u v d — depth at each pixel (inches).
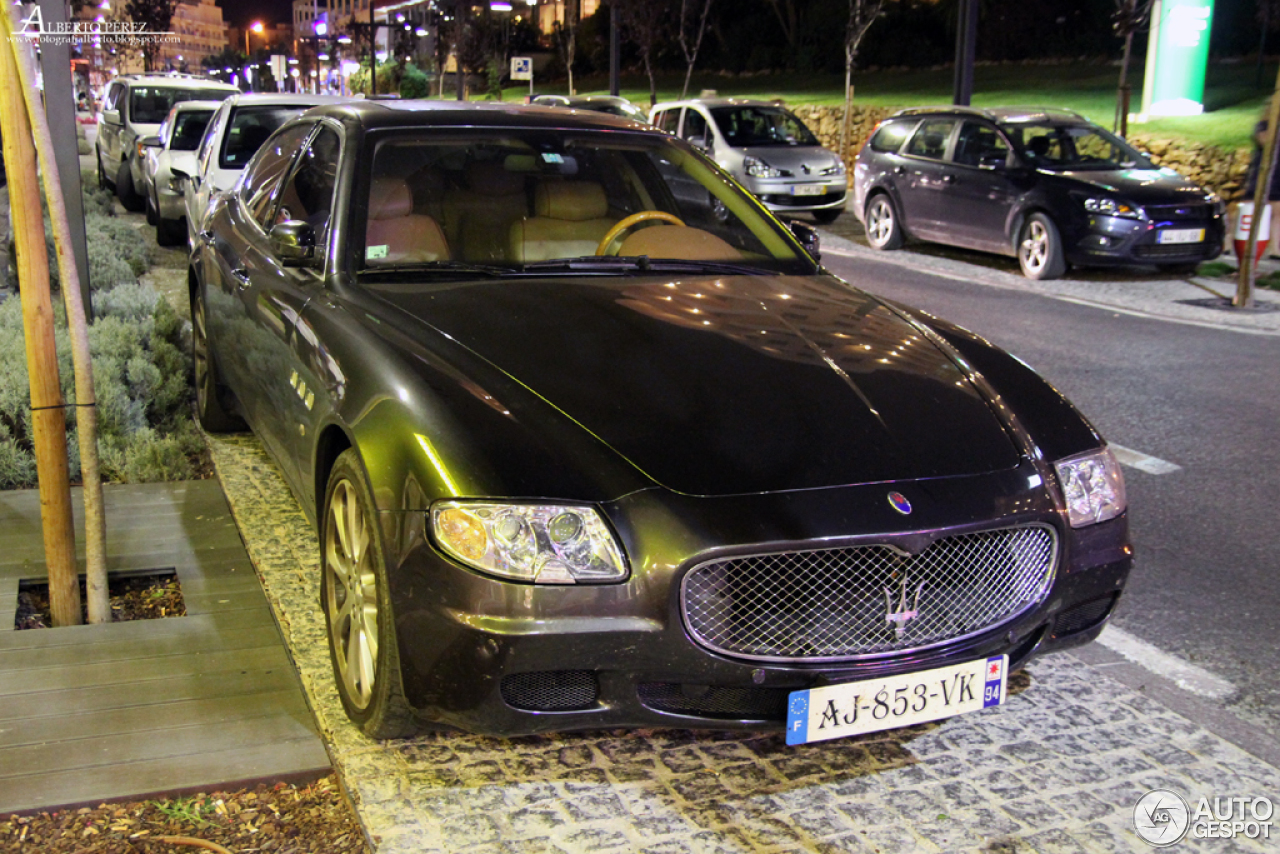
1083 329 366.0
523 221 155.0
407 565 103.9
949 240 525.7
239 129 372.2
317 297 140.3
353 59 3073.3
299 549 166.2
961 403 122.2
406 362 117.4
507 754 116.5
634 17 1328.7
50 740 116.8
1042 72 1285.7
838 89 1411.2
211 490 193.6
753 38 1776.6
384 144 155.2
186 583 156.7
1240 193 642.2
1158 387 289.1
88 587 145.5
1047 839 106.4
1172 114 777.6
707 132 662.5
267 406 159.6
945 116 537.6
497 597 99.6
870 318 142.6
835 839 105.3
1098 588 118.8
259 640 140.6
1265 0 949.2
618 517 101.9
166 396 231.1
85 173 802.2
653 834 104.6
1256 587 170.1
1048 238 463.8
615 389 115.4
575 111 177.2
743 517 102.2
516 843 102.3
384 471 107.9
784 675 104.0
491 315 130.0
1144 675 142.6
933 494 108.3
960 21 661.9
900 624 106.3
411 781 110.8
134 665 133.2
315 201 161.3
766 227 169.5
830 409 116.4
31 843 102.3
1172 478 219.0
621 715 104.0
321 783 113.7
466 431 106.6
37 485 194.7
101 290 329.4
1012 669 115.4
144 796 109.0
